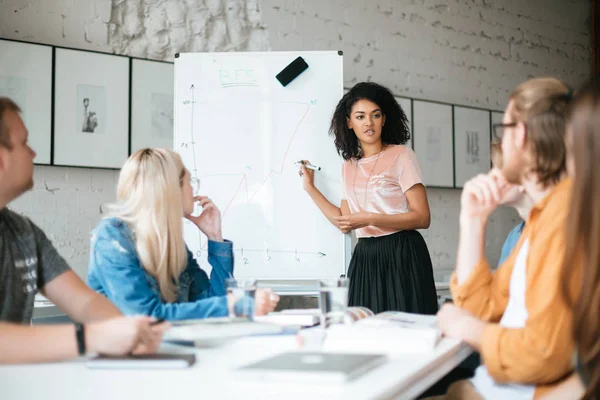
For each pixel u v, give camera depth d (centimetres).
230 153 283
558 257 108
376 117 272
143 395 81
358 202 276
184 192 184
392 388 84
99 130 294
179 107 284
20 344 102
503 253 181
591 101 95
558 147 123
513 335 111
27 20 282
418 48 393
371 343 114
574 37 485
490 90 429
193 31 321
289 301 338
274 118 285
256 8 335
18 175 132
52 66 284
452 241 406
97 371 97
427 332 116
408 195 267
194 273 195
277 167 283
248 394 80
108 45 301
